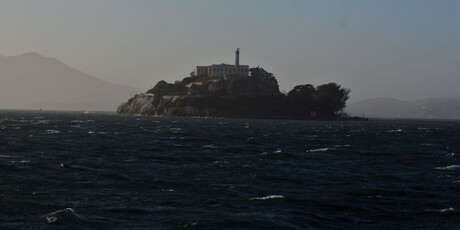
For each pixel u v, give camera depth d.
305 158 64.62
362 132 153.25
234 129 152.00
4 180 39.50
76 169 47.84
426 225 29.20
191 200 34.25
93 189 37.56
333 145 91.19
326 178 46.72
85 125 160.50
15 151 63.88
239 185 41.00
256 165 55.28
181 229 26.78
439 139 122.19
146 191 37.50
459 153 78.81
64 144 77.12
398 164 60.56
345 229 28.08
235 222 28.27
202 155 65.75
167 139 96.38
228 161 58.94
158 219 28.73
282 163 58.22
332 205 33.75
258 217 29.48
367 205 34.19
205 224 27.70
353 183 44.03
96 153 64.56
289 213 30.88
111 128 142.00
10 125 145.00
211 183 41.75
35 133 106.00
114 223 27.59
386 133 149.50
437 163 62.34
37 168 47.19
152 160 58.44
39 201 32.34
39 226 26.38
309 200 34.91
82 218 28.03
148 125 172.50
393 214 31.80
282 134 127.88
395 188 41.22
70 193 35.66
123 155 63.22
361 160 64.12
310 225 28.55
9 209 29.83
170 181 42.22
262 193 37.78
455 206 34.44
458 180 46.75
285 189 40.09
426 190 40.62
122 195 35.59
